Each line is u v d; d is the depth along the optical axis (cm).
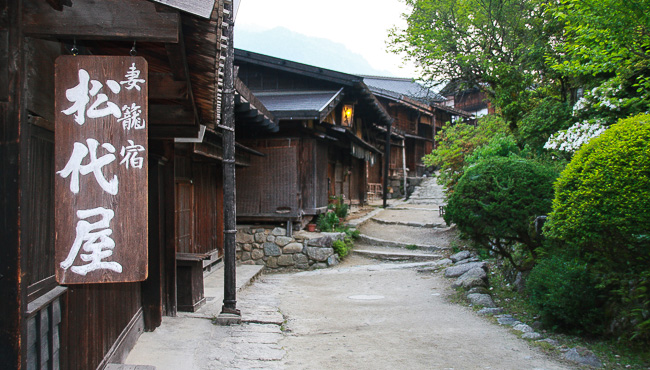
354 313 750
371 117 1881
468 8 1372
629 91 820
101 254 251
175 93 401
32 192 280
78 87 255
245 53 1502
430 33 1427
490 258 1119
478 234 729
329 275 1162
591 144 468
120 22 253
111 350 427
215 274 1038
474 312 714
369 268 1227
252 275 1074
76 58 255
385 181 2166
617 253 464
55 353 302
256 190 1355
